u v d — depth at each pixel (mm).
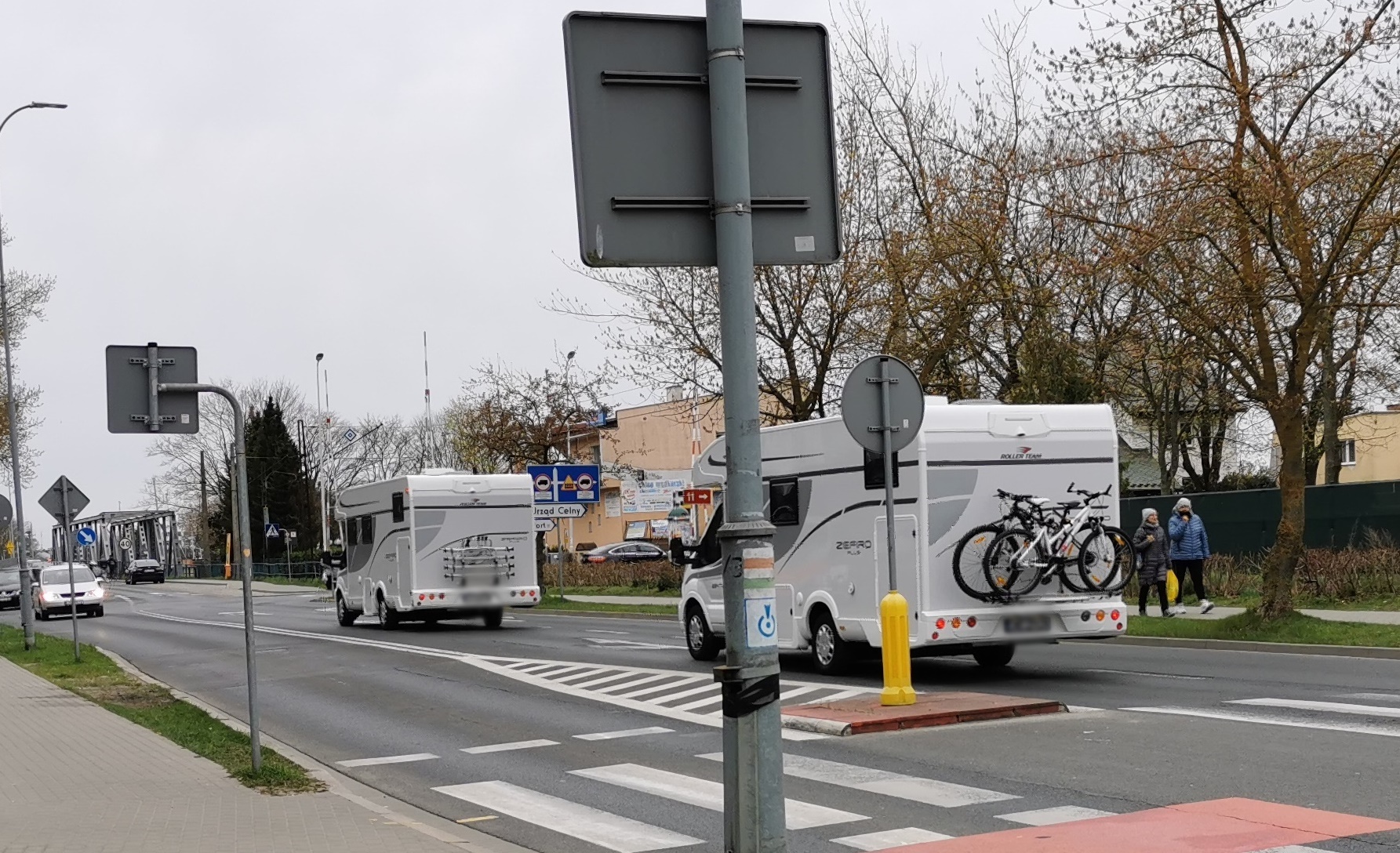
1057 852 7094
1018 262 27953
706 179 5078
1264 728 11016
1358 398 42312
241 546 10570
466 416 63656
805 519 16984
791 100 5250
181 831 8258
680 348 30375
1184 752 10031
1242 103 19094
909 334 28812
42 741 12953
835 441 16375
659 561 43406
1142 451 50312
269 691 18000
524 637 25875
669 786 9922
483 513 28875
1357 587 23625
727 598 4926
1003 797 8758
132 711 15648
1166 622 21547
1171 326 24203
